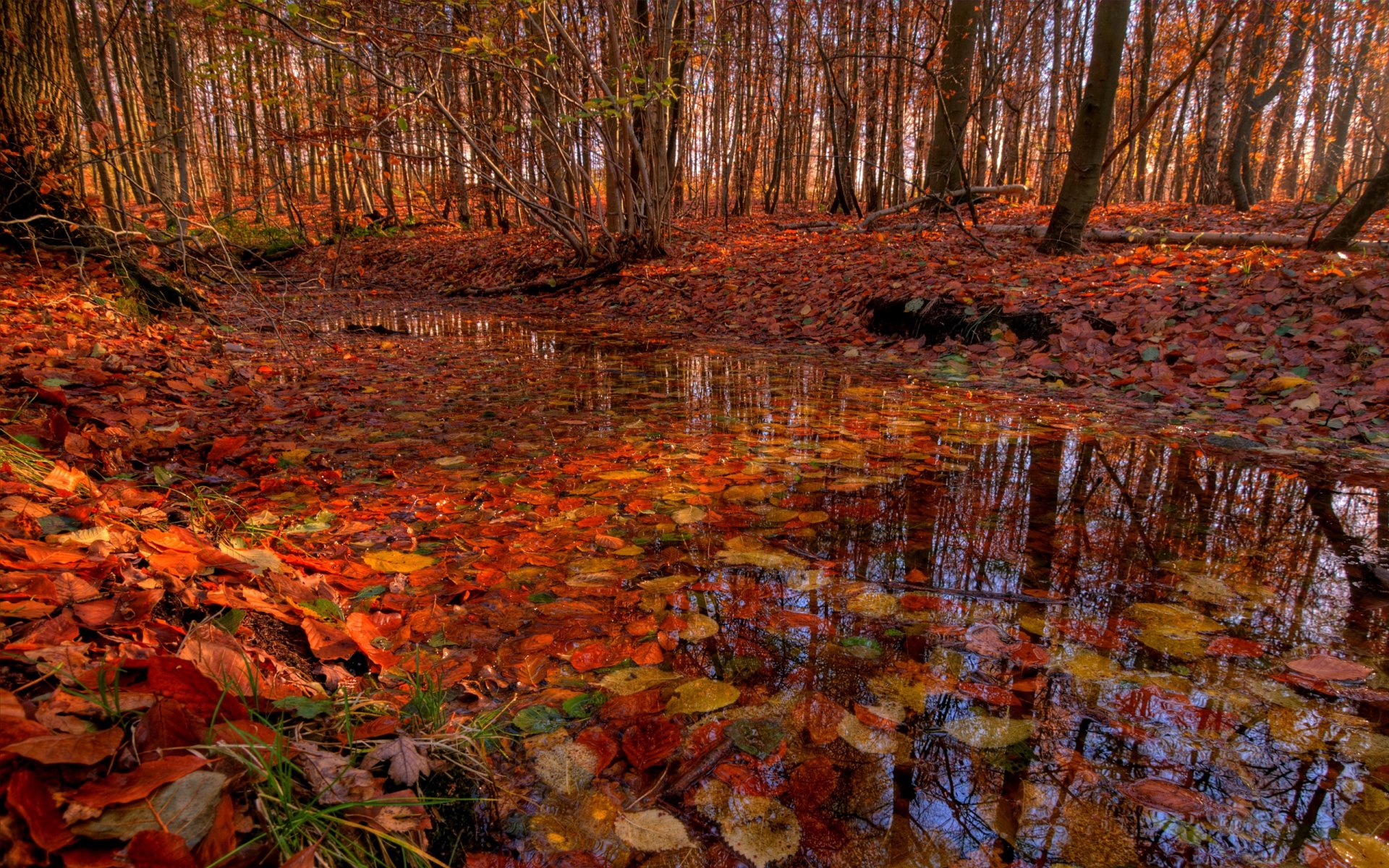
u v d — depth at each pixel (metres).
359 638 1.44
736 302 8.35
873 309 6.77
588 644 1.55
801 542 2.16
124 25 16.17
